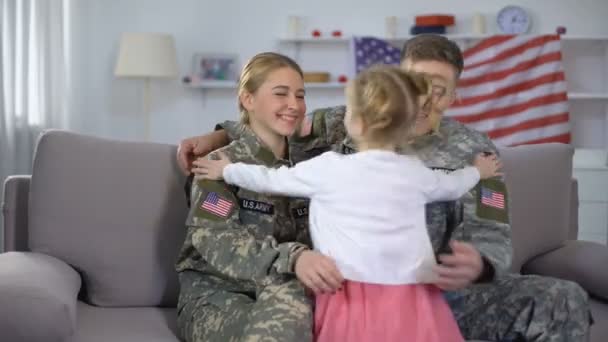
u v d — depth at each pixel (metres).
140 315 2.09
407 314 1.67
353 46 5.23
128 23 5.50
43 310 1.69
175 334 1.95
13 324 1.68
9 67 4.84
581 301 1.89
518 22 5.24
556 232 2.45
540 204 2.42
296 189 1.77
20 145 4.97
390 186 1.72
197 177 1.96
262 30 5.48
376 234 1.70
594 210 4.72
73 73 5.26
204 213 1.92
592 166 4.76
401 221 1.71
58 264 2.05
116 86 5.54
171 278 2.18
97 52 5.50
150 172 2.21
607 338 2.05
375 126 1.72
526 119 5.14
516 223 2.37
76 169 2.16
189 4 5.48
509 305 1.94
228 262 1.83
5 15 4.80
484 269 1.80
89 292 2.16
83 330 1.89
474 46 5.20
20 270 1.84
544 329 1.89
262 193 1.95
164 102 5.57
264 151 2.05
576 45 5.32
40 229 2.12
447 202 2.02
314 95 5.49
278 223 2.01
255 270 1.78
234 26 5.48
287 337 1.61
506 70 5.15
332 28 5.44
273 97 2.03
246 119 2.13
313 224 1.77
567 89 5.31
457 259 1.72
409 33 5.37
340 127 2.15
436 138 2.04
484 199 1.96
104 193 2.16
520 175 2.41
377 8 5.39
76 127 5.30
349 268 1.70
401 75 1.76
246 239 1.85
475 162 2.00
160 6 5.50
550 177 2.45
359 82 1.76
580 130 5.36
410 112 1.74
